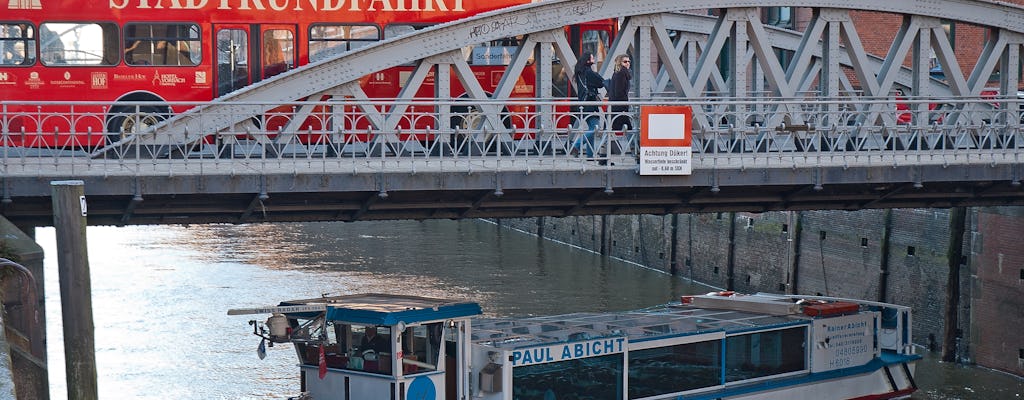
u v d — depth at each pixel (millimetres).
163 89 23250
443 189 19312
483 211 21188
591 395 18750
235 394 25984
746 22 22922
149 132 18812
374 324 16984
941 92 33781
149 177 18172
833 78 23500
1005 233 28672
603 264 45812
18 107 22750
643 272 43906
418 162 21031
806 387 21266
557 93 25234
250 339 30844
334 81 20922
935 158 21859
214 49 23344
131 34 23109
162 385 26578
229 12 23344
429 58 21469
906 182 21250
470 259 46031
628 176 20078
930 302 31234
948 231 30438
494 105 21406
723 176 20469
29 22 22812
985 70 24531
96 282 38594
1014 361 28547
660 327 20109
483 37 21547
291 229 53594
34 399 15266
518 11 21641
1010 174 21734
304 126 23672
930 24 23922
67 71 22984
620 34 22391
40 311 15984
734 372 20422
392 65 21188
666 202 21750
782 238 37250
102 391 26031
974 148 23391
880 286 32969
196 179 18328
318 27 23609
